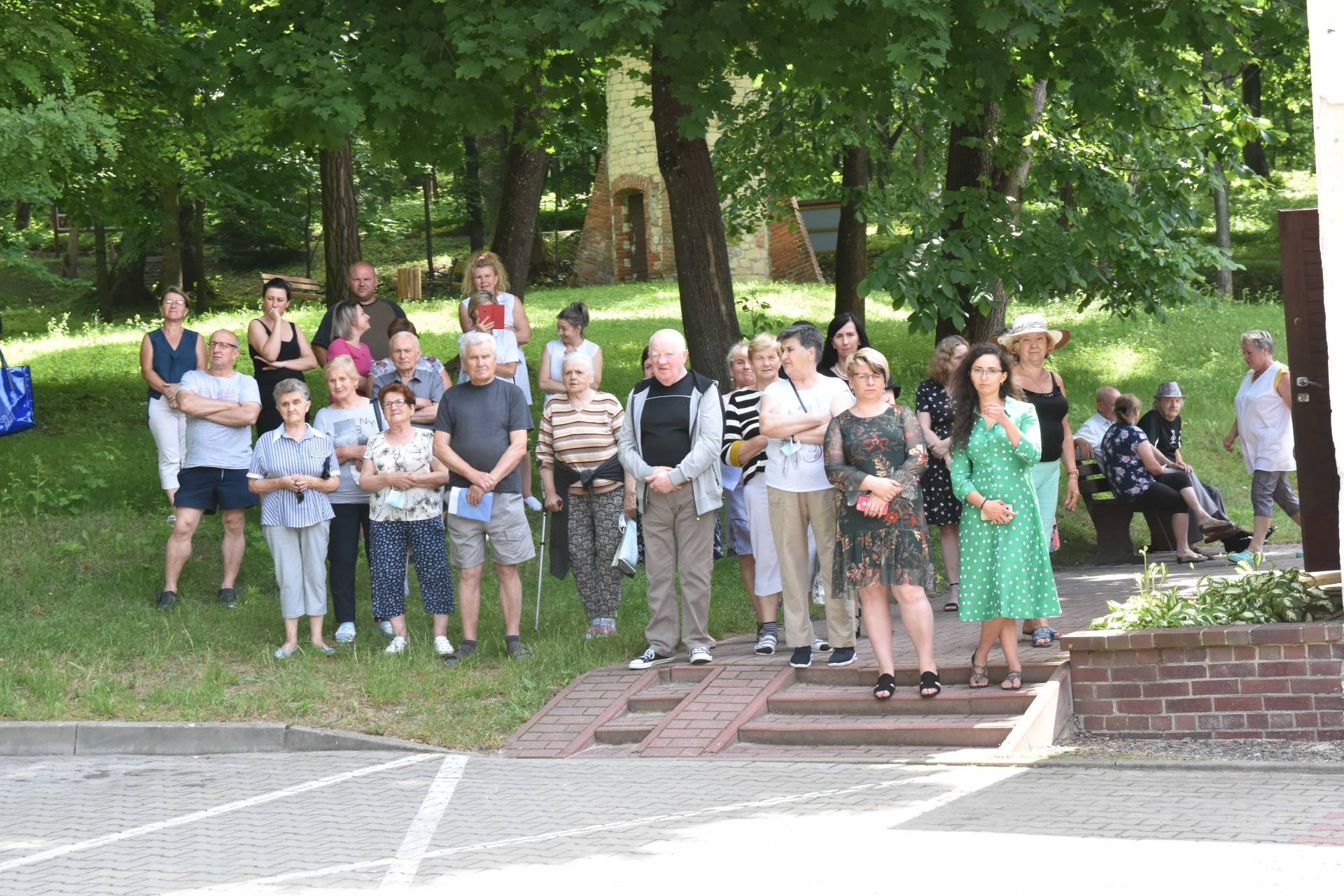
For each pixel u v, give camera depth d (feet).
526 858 18.74
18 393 38.86
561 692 29.55
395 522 32.17
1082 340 77.77
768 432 28.12
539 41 37.04
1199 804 19.47
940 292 45.14
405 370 36.19
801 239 109.19
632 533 30.96
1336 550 29.07
